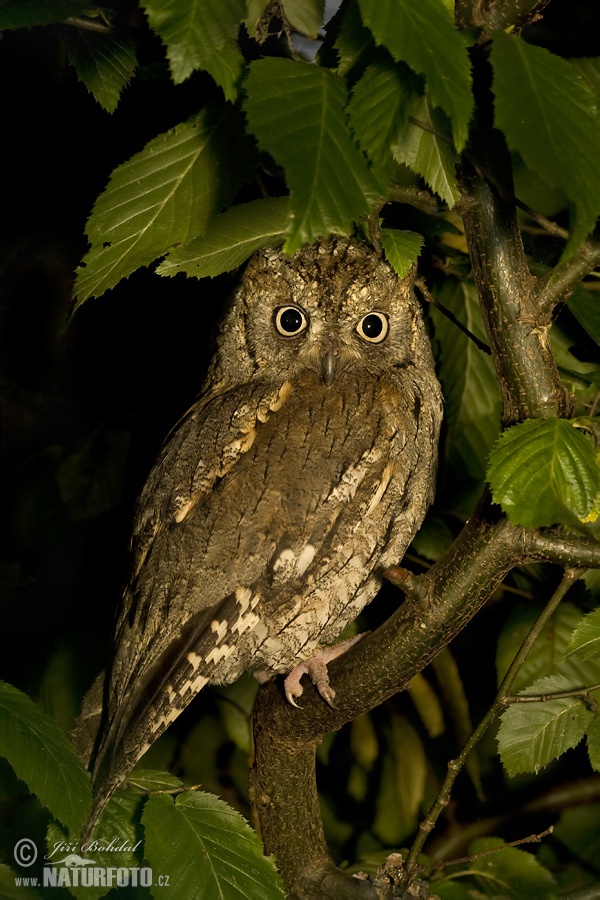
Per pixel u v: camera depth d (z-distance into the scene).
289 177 1.59
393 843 1.82
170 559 1.74
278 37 1.72
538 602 1.79
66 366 1.83
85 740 1.75
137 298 1.82
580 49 1.77
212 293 1.82
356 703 1.70
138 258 1.68
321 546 1.74
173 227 1.68
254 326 1.77
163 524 1.75
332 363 1.75
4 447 1.83
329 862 1.74
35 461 1.82
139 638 1.74
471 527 1.68
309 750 1.73
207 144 1.68
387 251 1.67
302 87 1.62
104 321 1.83
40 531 1.82
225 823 1.68
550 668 1.77
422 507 1.76
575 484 1.64
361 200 1.61
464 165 1.66
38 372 1.83
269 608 1.74
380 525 1.75
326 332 1.76
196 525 1.74
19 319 1.82
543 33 1.77
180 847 1.67
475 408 1.79
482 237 1.66
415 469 1.76
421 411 1.76
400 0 1.59
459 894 1.76
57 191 1.81
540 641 1.77
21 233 1.81
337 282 1.76
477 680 1.83
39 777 1.65
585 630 1.69
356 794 1.83
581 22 1.77
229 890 1.66
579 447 1.64
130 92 1.79
